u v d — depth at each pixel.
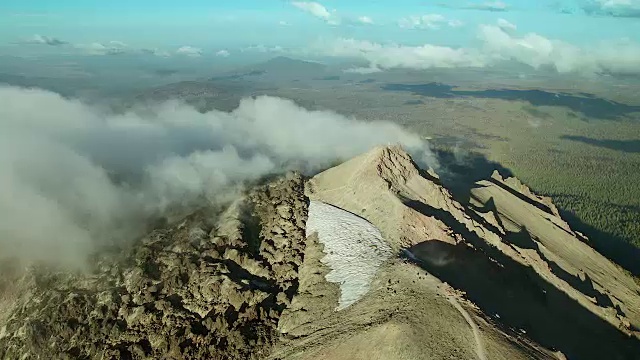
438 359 54.66
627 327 93.00
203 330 80.75
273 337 76.44
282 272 95.38
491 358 54.75
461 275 84.12
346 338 64.12
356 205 115.19
